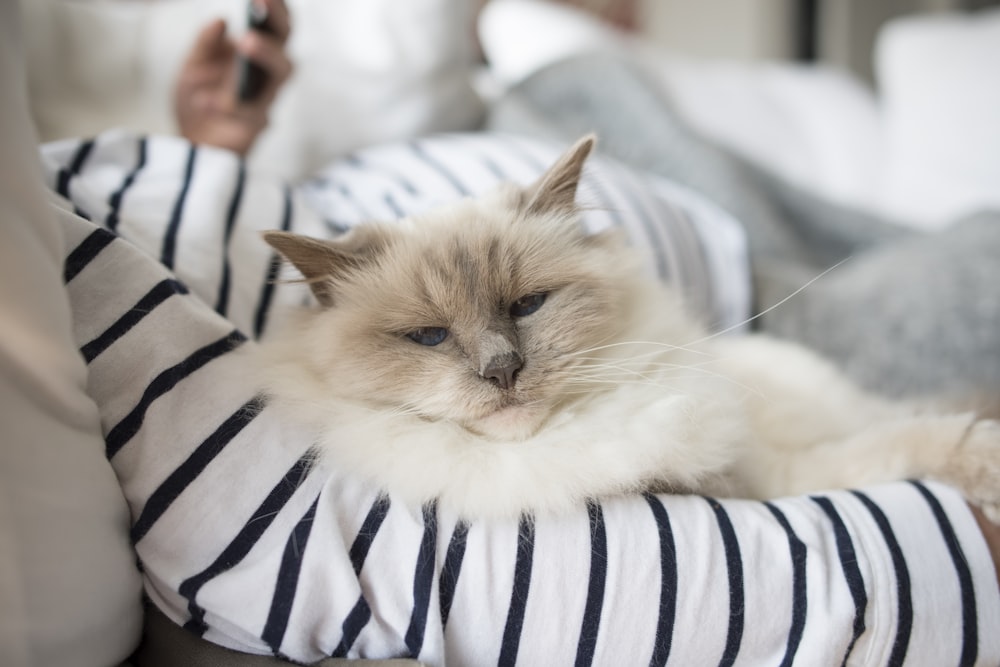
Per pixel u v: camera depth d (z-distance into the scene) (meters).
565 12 2.50
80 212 0.80
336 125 1.67
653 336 0.87
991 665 0.72
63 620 0.60
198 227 0.92
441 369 0.78
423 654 0.66
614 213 1.19
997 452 0.82
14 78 0.59
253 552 0.67
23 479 0.57
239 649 0.70
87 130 1.47
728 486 0.85
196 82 1.39
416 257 0.83
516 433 0.77
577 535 0.69
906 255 1.48
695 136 1.84
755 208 1.76
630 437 0.77
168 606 0.72
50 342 0.59
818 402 1.07
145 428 0.70
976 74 2.22
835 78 2.54
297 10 1.65
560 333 0.81
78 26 1.54
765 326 1.45
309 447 0.73
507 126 1.80
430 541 0.68
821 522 0.74
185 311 0.75
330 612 0.66
